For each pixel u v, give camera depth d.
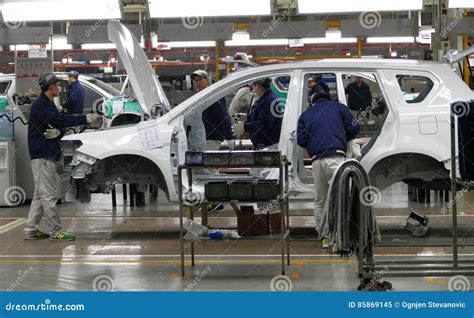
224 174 8.91
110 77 19.25
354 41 16.39
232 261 7.48
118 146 8.57
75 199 8.87
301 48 19.27
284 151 8.37
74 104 12.96
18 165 12.01
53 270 7.21
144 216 10.81
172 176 8.54
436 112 8.23
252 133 9.30
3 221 10.41
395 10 12.13
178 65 18.81
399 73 8.48
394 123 8.30
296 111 8.43
